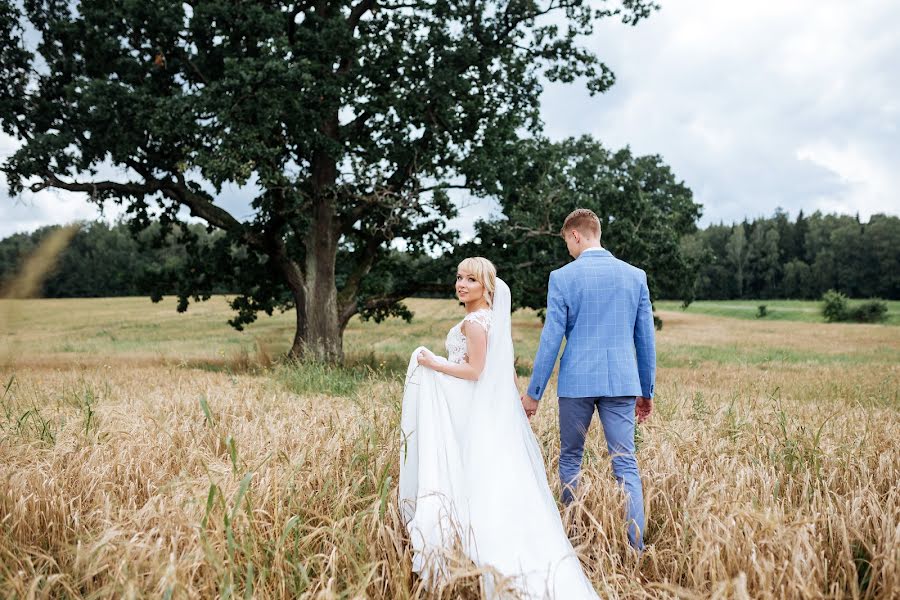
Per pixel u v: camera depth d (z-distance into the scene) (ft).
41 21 45.14
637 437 14.98
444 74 47.32
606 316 11.37
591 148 72.08
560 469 12.05
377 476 11.62
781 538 8.56
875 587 8.60
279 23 43.32
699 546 9.09
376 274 59.72
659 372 52.85
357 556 8.89
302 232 51.11
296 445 14.24
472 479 9.81
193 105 40.65
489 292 10.84
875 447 15.35
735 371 54.44
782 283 316.60
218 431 15.89
